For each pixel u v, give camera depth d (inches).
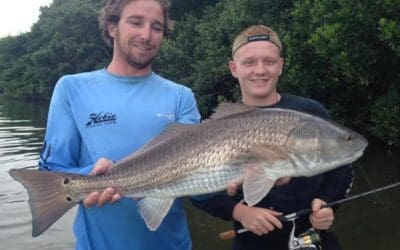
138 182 52.3
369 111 202.2
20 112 494.9
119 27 56.1
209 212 60.9
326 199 60.1
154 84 57.5
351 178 61.7
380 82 188.5
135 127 55.1
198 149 52.3
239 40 63.8
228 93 265.4
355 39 173.6
